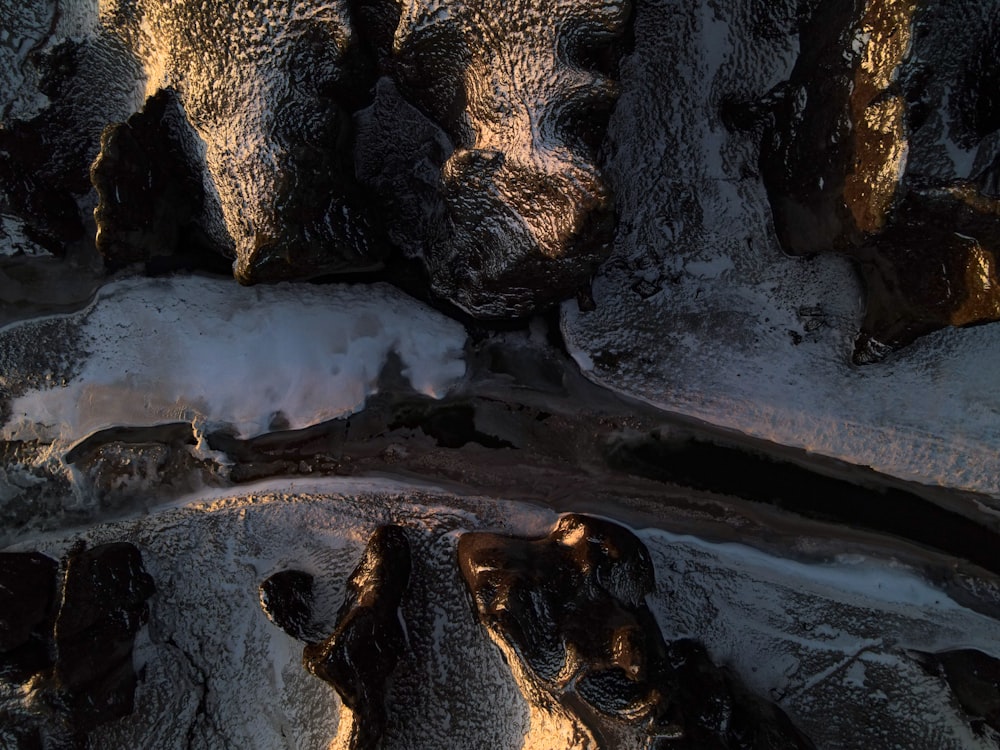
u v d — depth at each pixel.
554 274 93.25
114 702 102.31
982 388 98.69
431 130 98.50
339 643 93.19
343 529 107.62
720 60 96.62
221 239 102.25
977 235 79.94
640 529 106.06
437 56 87.62
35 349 110.56
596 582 97.06
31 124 99.56
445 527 106.69
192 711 106.25
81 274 109.25
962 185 78.56
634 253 102.56
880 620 102.31
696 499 106.25
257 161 89.81
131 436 111.06
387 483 108.56
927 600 102.19
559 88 84.00
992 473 99.75
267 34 86.44
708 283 102.50
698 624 103.81
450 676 102.81
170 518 109.75
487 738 101.31
